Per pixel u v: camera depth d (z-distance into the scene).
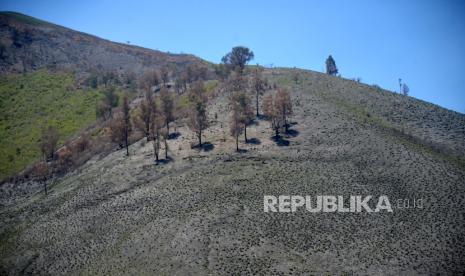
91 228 80.50
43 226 84.94
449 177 79.56
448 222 67.69
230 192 82.19
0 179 120.56
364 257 63.03
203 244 69.25
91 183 97.56
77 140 131.12
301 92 133.75
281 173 87.12
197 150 103.06
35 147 137.62
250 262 64.25
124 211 83.19
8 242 82.62
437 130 109.50
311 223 71.25
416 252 62.72
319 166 88.50
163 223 76.44
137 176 95.94
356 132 102.25
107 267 68.50
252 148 100.56
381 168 85.44
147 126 114.56
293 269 62.09
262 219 73.44
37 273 71.75
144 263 67.69
